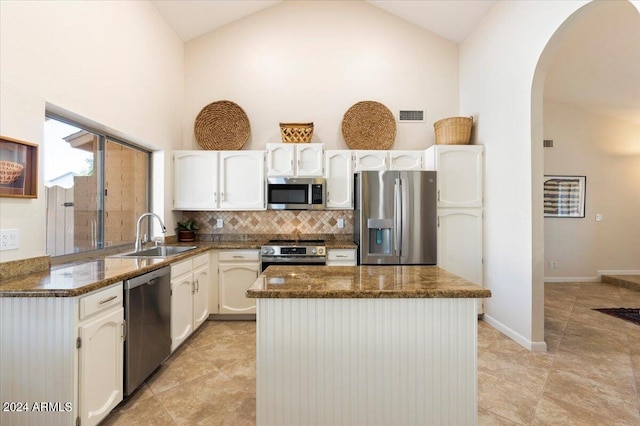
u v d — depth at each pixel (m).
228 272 3.49
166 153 3.59
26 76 1.77
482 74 3.59
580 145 5.29
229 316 3.55
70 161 2.33
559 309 3.92
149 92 3.17
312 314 1.52
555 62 3.97
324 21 4.18
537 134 2.75
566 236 5.30
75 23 2.12
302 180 3.65
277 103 4.15
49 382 1.52
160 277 2.33
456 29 3.95
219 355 2.69
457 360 1.53
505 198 3.13
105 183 2.70
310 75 4.16
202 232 4.05
